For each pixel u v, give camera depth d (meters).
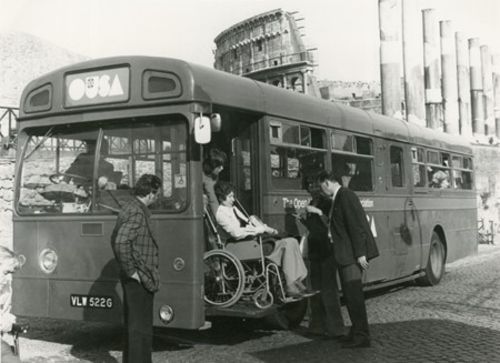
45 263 7.43
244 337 8.11
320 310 8.20
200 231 6.70
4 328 4.44
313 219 8.16
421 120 36.34
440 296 11.36
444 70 33.78
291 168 8.53
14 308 7.59
